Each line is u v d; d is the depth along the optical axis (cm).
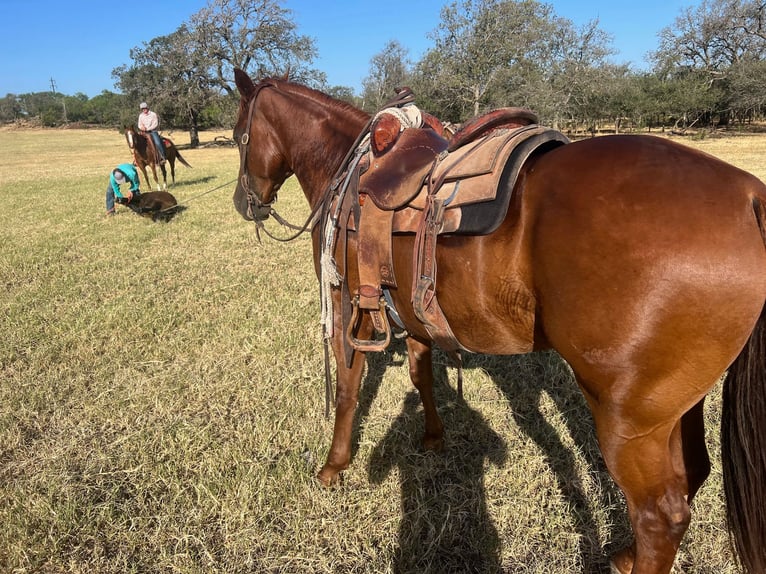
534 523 241
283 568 225
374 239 203
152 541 238
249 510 250
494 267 168
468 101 2975
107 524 246
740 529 154
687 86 3831
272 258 670
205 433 306
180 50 3541
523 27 2894
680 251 136
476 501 253
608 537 233
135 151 1243
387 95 4288
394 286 205
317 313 480
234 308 497
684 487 186
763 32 3859
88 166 2067
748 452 146
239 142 319
